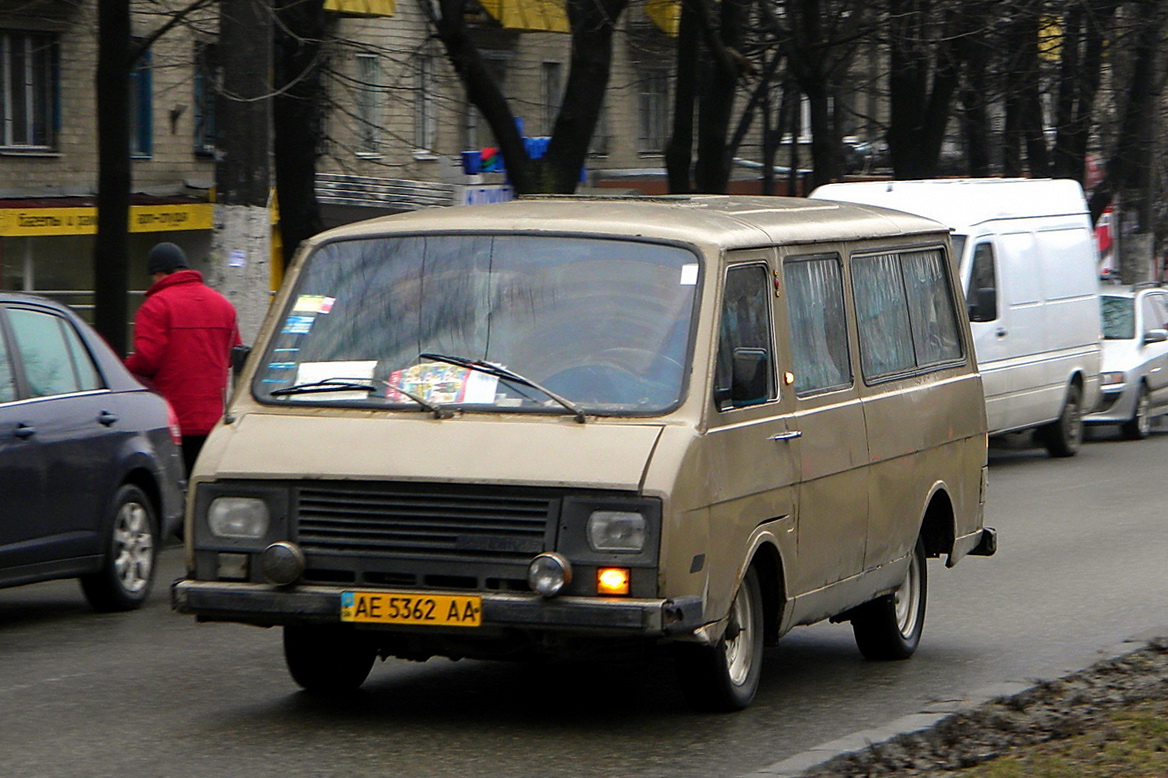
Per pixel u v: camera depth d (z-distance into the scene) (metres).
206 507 24.75
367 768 22.73
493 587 23.52
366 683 28.84
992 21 92.31
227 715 26.11
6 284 87.75
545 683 28.92
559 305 25.42
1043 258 74.56
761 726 25.67
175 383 42.81
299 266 26.84
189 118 98.19
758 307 26.42
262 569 24.25
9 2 87.38
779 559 26.22
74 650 31.83
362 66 106.50
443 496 23.72
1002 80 104.12
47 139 91.25
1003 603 38.69
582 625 23.02
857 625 31.61
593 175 127.56
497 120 70.19
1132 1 105.25
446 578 23.69
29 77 90.12
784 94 106.38
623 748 24.03
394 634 24.72
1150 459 77.56
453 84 86.44
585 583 23.22
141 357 42.56
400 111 108.50
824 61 83.06
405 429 24.45
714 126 78.81
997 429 70.62
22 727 25.23
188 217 95.12
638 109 131.50
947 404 33.00
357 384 25.31
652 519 23.09
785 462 26.28
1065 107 118.12
